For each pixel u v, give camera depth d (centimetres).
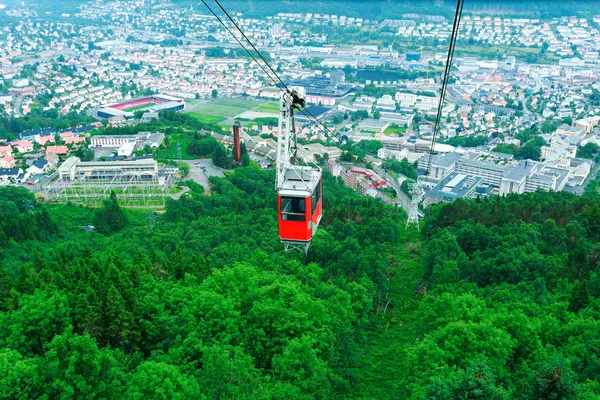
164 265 14512
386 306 16200
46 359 8581
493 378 8606
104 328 10769
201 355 9775
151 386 8262
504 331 10506
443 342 10506
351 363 12500
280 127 9506
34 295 11050
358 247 17675
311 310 11262
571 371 8525
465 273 16988
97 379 8381
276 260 16350
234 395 8550
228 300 10762
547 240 19100
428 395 8400
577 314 12650
